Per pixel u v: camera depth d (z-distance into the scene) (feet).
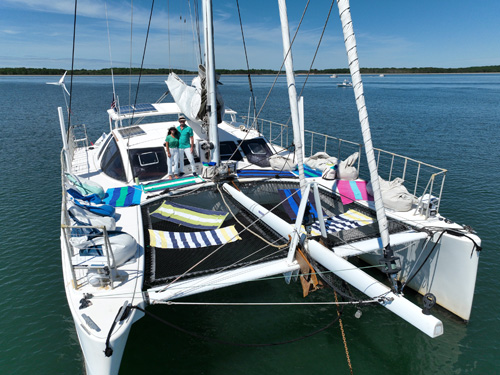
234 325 20.16
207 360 17.72
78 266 14.03
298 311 21.38
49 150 60.75
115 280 14.98
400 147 64.23
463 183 43.88
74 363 17.74
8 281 23.94
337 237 19.39
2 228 31.24
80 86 309.22
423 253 20.97
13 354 18.19
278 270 16.57
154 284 15.37
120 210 21.80
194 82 29.58
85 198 21.08
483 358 17.94
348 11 13.24
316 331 19.79
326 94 211.00
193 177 26.96
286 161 29.12
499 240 29.01
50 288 23.39
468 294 18.98
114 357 12.12
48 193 40.06
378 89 269.03
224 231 20.88
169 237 19.67
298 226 16.70
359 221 21.43
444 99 170.40
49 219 33.27
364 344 18.92
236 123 39.63
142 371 17.03
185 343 18.78
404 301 14.10
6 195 39.27
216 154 26.48
